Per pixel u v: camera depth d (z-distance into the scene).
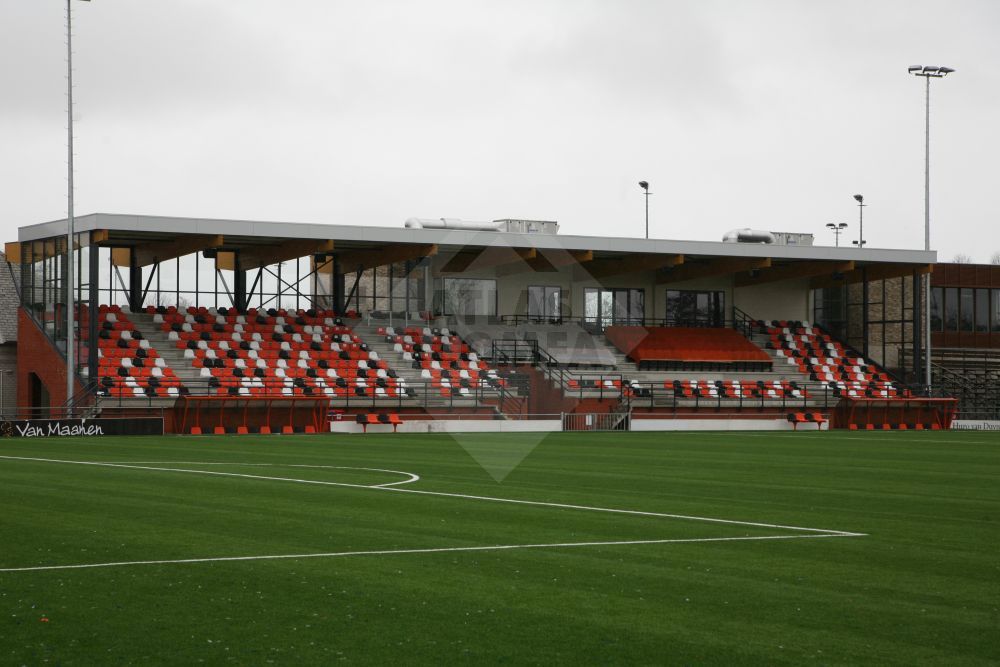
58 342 45.59
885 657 8.17
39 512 15.60
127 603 9.69
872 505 17.78
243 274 51.41
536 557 12.11
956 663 8.04
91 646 8.33
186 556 11.99
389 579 10.79
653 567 11.57
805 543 13.39
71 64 41.59
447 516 15.60
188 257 50.38
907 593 10.38
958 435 43.94
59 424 38.12
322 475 22.12
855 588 10.58
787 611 9.55
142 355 45.50
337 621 9.09
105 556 11.97
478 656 8.12
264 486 19.62
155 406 41.91
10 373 50.31
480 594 10.12
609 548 12.79
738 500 18.33
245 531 13.88
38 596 9.95
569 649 8.30
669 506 17.23
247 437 38.38
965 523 15.51
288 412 43.88
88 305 44.41
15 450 29.58
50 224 45.62
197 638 8.55
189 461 25.69
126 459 26.19
